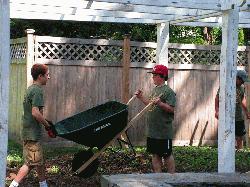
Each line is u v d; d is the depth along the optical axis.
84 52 12.39
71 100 12.30
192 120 13.16
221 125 9.20
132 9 10.34
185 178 7.93
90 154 8.84
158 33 12.30
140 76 12.76
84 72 12.40
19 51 12.50
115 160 10.89
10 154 11.41
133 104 12.68
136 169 10.35
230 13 9.13
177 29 18.12
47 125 8.40
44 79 8.46
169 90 8.97
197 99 13.19
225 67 9.15
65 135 8.54
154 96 9.03
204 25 11.90
